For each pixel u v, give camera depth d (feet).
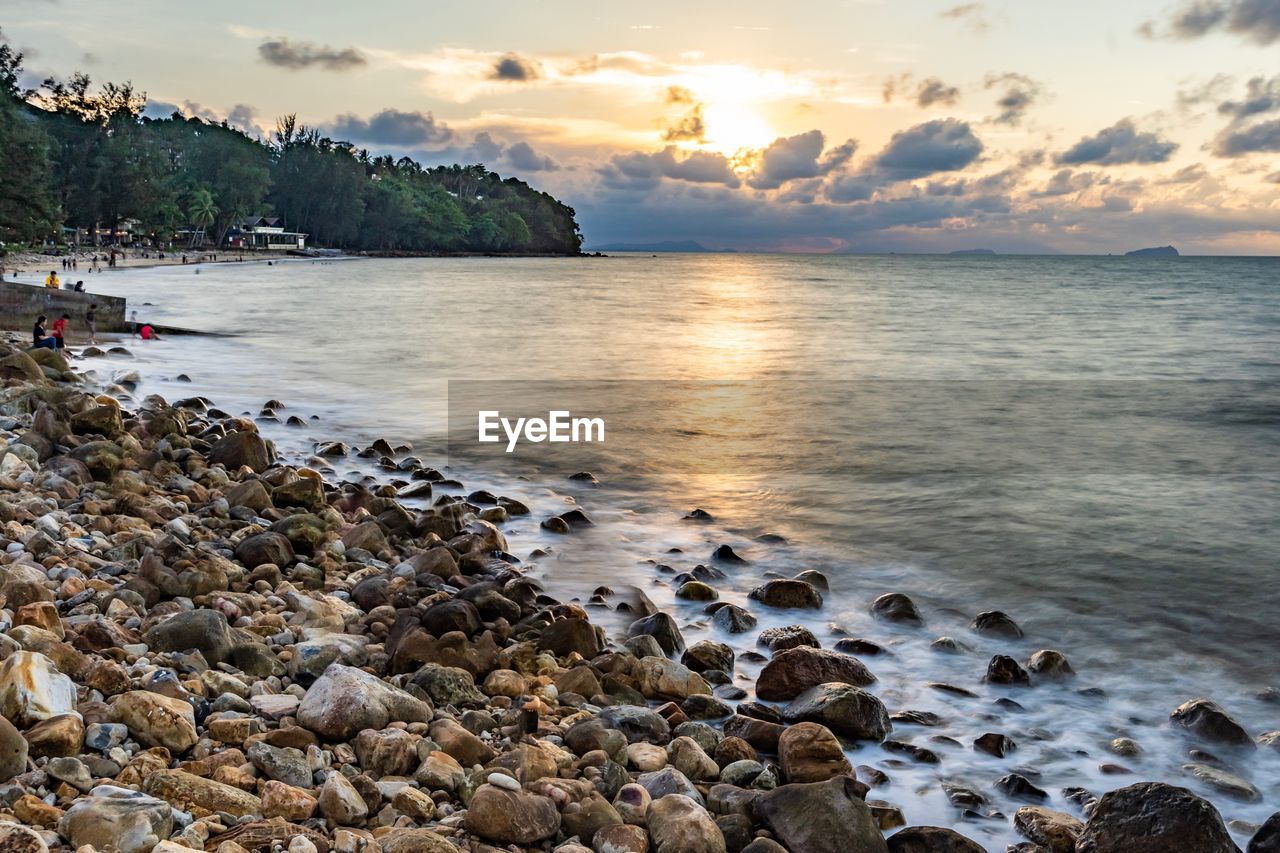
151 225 420.77
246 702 18.65
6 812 13.43
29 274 233.76
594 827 16.22
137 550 27.25
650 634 27.14
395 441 58.34
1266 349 131.34
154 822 13.34
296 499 36.91
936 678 26.14
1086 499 47.24
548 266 595.88
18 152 220.23
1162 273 564.71
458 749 18.10
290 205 588.50
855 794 17.79
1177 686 25.86
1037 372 103.45
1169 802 16.75
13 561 24.84
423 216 652.89
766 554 37.50
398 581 29.40
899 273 572.51
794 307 226.38
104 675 17.92
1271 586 34.24
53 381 63.10
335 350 107.86
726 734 21.63
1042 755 21.66
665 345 125.90
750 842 16.80
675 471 52.49
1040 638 29.32
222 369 87.81
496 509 40.34
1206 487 50.21
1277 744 22.12
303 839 14.07
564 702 22.29
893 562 36.86
